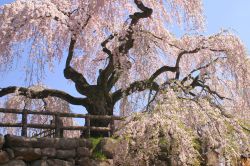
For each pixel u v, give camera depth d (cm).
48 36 1167
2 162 801
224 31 1194
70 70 1166
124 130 879
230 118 924
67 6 1200
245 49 1174
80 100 1166
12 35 1128
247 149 906
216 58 1185
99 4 1159
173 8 1248
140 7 1148
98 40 1335
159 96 938
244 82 1170
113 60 1139
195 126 888
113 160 893
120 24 1281
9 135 827
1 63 1174
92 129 988
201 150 926
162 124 858
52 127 939
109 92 1195
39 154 840
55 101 1368
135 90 1160
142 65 1238
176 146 848
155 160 892
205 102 918
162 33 1302
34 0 1155
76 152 889
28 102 1338
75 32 1136
